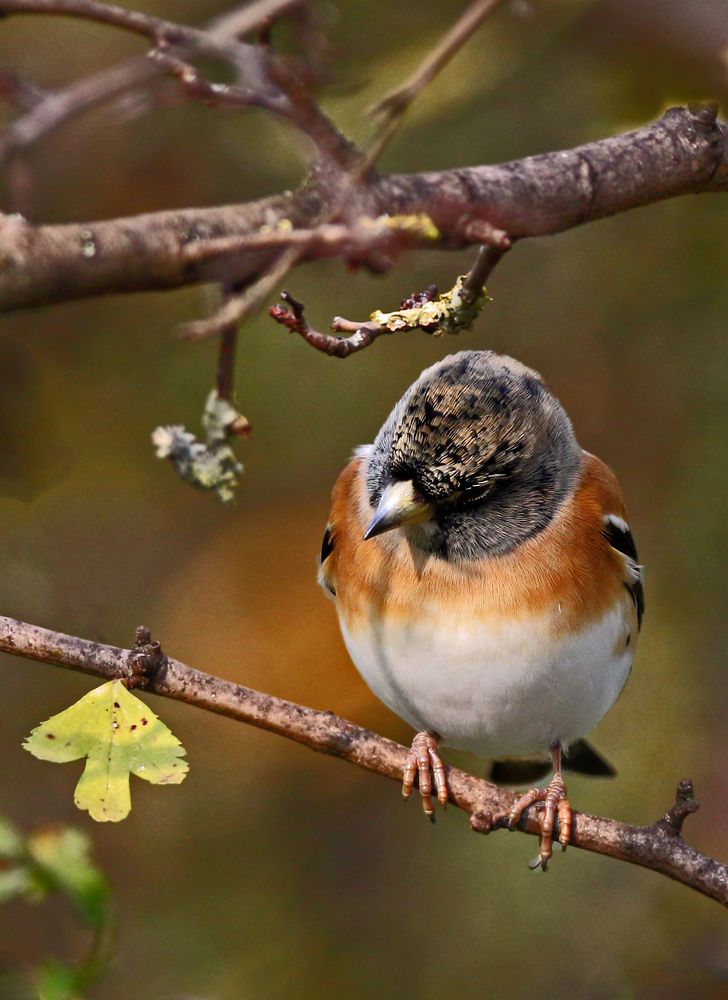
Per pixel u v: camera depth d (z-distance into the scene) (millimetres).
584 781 11633
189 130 12102
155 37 5852
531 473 7633
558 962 11250
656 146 7266
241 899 11844
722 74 7828
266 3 6480
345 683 12922
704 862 6777
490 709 7844
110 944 5844
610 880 11625
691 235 11906
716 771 11469
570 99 10664
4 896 5750
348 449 12469
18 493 10617
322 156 6164
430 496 7301
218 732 12625
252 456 12555
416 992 11312
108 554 12766
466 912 11719
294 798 12445
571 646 7625
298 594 12969
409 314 6344
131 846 12047
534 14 9547
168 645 12742
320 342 5996
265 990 11266
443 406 7371
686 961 10859
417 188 6797
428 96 10797
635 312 12188
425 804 7625
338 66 10414
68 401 12195
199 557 12969
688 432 12023
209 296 6867
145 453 12508
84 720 5828
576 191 7086
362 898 11914
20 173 5812
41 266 5027
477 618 7570
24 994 6035
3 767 12047
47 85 12047
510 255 12398
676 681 11750
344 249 6109
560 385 12312
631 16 7988
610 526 8039
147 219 5449
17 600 12422
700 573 11773
